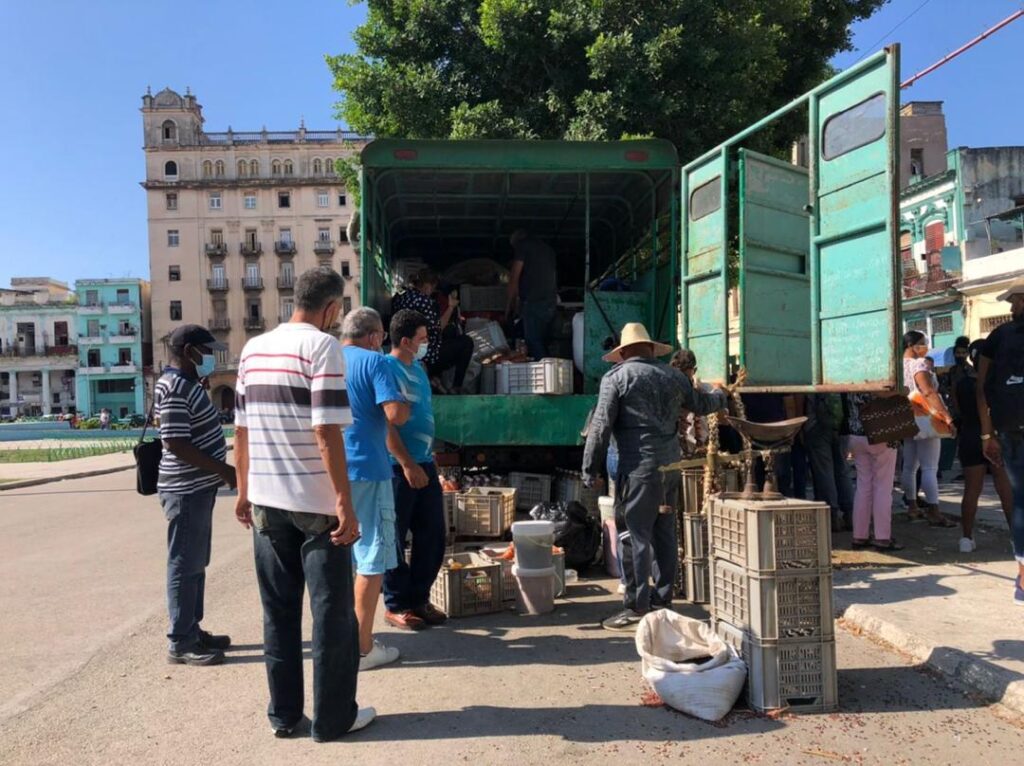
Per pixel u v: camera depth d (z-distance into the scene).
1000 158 28.11
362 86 12.20
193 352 4.80
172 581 4.79
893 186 4.74
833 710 3.82
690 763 3.34
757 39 11.09
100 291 75.06
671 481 5.30
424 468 5.36
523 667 4.56
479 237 10.78
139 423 59.22
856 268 5.14
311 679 4.60
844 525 8.30
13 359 75.69
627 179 8.39
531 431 7.08
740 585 3.97
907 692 4.02
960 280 25.89
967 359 8.12
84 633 5.50
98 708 4.10
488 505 6.86
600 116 10.89
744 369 6.04
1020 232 26.22
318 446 3.58
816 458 7.96
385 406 4.50
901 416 6.49
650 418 5.10
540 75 12.11
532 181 8.51
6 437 47.50
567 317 9.17
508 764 3.37
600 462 5.20
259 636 5.34
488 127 11.38
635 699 4.05
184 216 72.06
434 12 12.07
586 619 5.48
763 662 3.80
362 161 7.41
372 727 3.79
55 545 9.34
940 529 7.96
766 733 3.61
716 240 6.63
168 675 4.59
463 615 5.61
